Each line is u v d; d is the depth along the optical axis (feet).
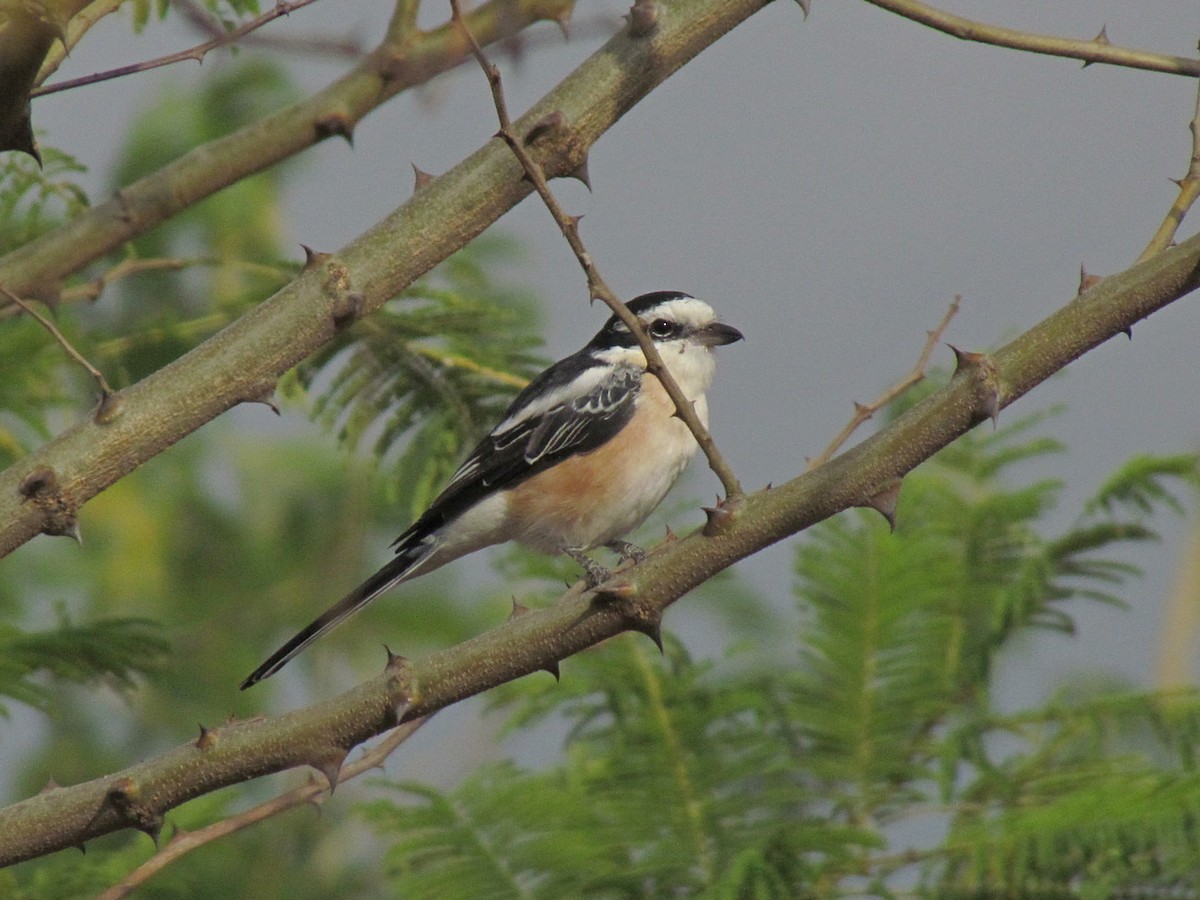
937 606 30.76
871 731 29.53
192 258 33.09
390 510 45.21
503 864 27.86
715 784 28.58
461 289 38.27
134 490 44.52
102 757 41.96
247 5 27.50
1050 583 31.04
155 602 43.68
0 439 33.22
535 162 22.18
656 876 27.58
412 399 32.24
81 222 24.17
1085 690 34.63
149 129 41.68
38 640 28.60
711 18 22.68
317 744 20.88
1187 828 24.52
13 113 21.35
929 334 28.19
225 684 42.93
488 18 22.90
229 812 33.27
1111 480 31.22
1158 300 21.02
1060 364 21.06
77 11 19.88
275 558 45.03
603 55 22.58
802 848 26.76
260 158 24.14
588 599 21.31
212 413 21.25
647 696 29.55
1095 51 23.68
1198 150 22.74
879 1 23.35
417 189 22.44
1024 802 28.02
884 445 21.02
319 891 36.58
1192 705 28.53
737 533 21.13
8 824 20.54
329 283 21.62
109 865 30.55
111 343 33.45
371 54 23.43
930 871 26.84
